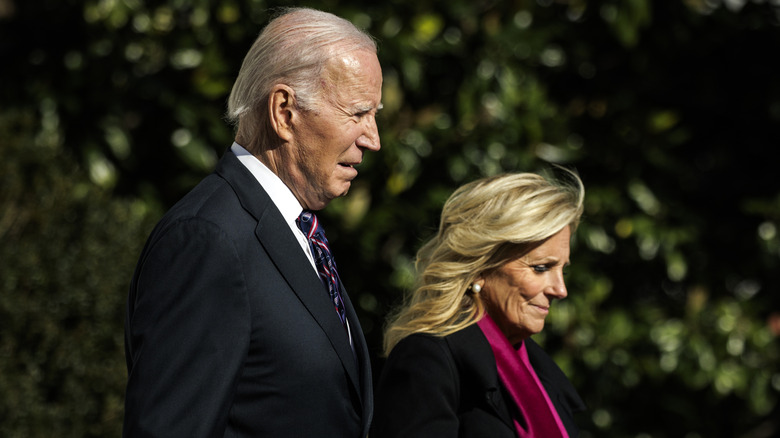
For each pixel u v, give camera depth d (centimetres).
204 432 532
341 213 1542
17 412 1187
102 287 1280
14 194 1303
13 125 1398
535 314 816
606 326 1661
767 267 1747
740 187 1775
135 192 1602
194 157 1546
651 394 1747
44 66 1562
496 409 770
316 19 623
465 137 1584
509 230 790
